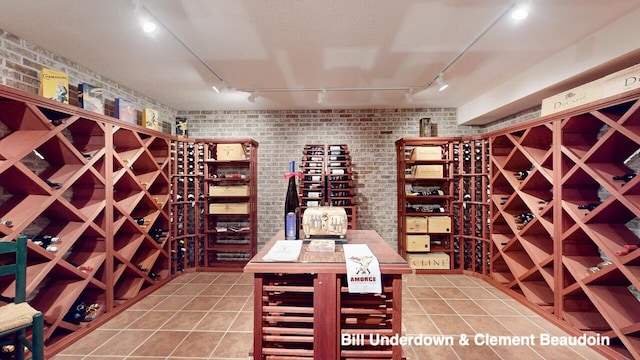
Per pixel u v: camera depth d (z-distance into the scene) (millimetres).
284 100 3891
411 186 4262
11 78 2109
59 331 2256
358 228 4344
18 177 1951
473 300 2963
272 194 4391
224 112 4426
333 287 1490
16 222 1892
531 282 2982
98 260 2488
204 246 4004
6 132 2059
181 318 2570
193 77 3029
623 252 1904
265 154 4402
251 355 1585
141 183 3150
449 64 2703
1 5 1751
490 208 3455
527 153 2811
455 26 2047
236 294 3141
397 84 3275
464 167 3910
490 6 1807
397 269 1472
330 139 4371
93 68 2766
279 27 2053
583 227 2197
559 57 2434
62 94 2229
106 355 2018
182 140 3795
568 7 1799
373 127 4359
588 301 2428
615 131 1927
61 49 2361
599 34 2076
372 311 1519
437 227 3855
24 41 2195
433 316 2607
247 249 4043
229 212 3955
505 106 3250
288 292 1639
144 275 3098
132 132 2895
